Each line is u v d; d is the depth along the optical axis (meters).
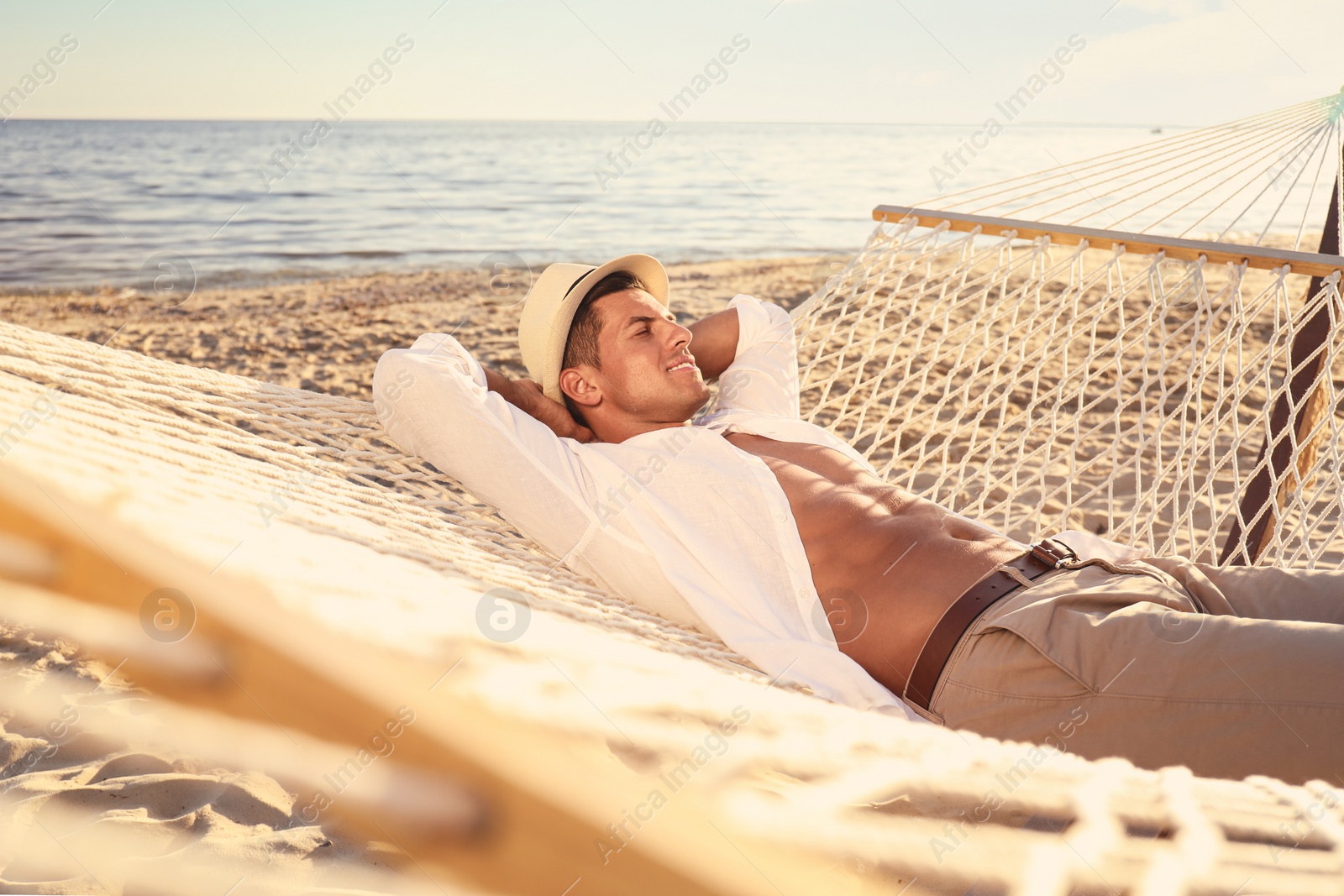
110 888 1.50
